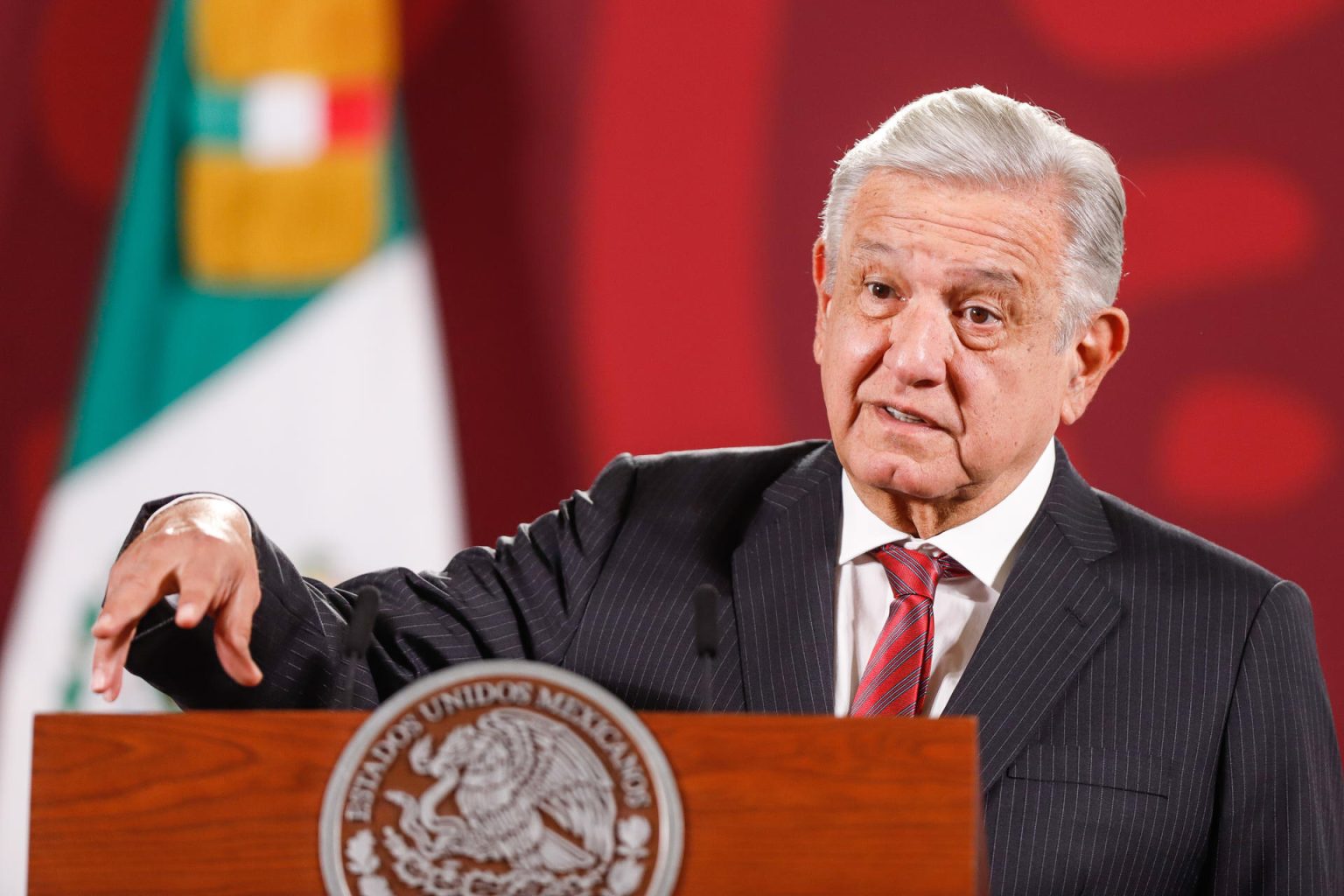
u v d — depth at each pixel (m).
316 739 4.46
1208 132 11.66
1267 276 11.55
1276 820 6.26
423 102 12.50
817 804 4.34
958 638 6.66
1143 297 11.68
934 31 12.02
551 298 12.35
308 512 12.29
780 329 12.19
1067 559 6.67
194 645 5.91
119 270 12.55
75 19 12.66
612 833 4.33
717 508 7.28
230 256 12.54
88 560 12.39
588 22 12.38
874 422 6.45
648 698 6.68
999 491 6.77
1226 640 6.46
